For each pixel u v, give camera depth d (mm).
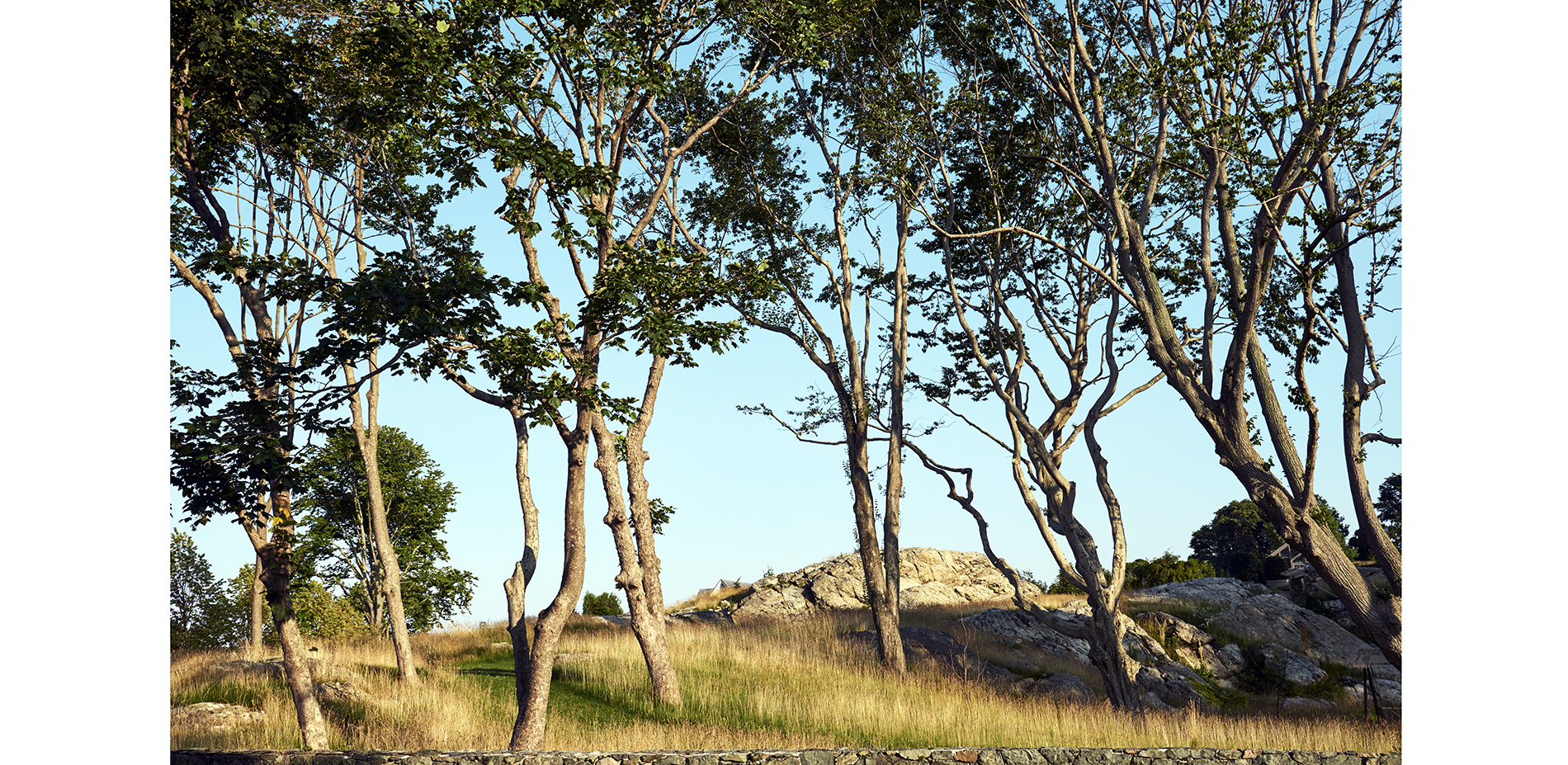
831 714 18672
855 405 27422
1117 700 22250
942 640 29609
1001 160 24438
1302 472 19062
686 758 12227
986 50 23578
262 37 13789
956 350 27547
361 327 12781
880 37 24438
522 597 16234
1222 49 17578
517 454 18625
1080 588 23734
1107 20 21703
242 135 15273
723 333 13969
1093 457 24234
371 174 17703
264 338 13516
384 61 13156
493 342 12836
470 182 14008
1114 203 20859
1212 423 19203
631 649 24750
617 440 20891
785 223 26984
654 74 13820
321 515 37844
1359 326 19188
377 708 17656
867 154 26062
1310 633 33562
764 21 16500
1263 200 17500
